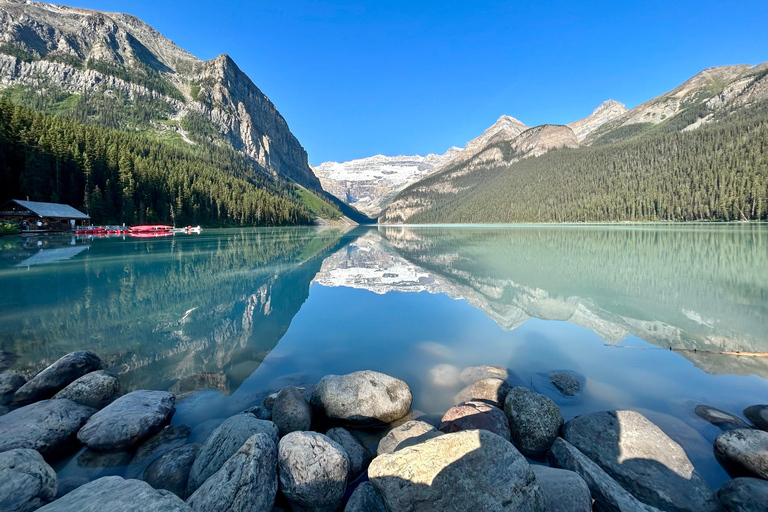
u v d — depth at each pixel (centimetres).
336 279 1739
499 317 1071
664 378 633
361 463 429
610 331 905
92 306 1162
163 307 1175
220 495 322
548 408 495
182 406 554
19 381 624
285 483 359
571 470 396
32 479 331
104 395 563
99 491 304
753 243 2914
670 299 1211
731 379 620
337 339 887
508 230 7006
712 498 355
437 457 368
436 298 1338
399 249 3466
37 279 1582
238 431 427
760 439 393
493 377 634
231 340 877
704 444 438
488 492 332
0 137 4916
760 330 877
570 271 1853
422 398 597
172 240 3956
